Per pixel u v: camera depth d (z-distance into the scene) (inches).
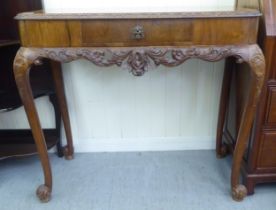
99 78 51.6
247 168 42.3
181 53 33.4
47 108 53.9
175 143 56.4
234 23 32.3
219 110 50.9
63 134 55.9
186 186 46.1
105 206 42.2
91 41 33.1
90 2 46.9
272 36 34.5
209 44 33.1
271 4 34.8
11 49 46.9
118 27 32.4
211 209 41.2
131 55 33.5
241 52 33.4
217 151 53.4
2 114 54.1
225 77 47.8
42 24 32.5
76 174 49.9
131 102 53.5
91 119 54.7
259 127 39.4
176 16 31.7
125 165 52.2
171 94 53.0
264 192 44.3
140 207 41.8
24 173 50.5
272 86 37.3
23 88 35.7
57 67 47.5
